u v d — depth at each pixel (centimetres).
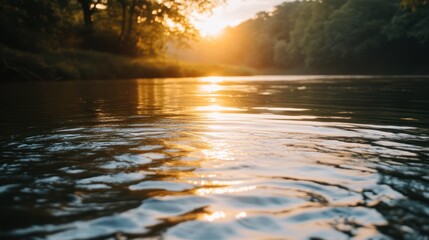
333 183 136
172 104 490
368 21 4238
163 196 121
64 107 454
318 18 5400
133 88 959
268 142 217
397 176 145
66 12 2453
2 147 202
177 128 273
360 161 170
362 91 782
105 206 112
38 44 1966
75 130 263
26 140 223
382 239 91
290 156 179
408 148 200
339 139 228
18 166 160
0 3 1806
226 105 472
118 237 91
